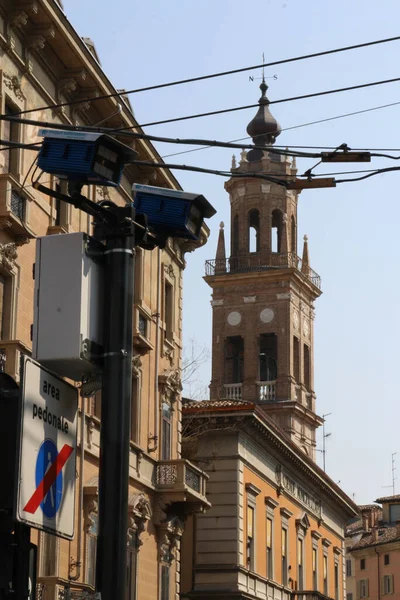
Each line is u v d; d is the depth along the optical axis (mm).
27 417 12031
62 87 43312
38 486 12148
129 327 13484
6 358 35750
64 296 13109
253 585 69812
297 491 83750
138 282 52750
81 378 13781
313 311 129500
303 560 83812
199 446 68812
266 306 122812
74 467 13312
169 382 56562
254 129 131125
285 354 120500
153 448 53969
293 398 118875
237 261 124938
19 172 39094
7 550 11617
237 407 67875
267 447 74625
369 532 160500
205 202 15352
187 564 67375
